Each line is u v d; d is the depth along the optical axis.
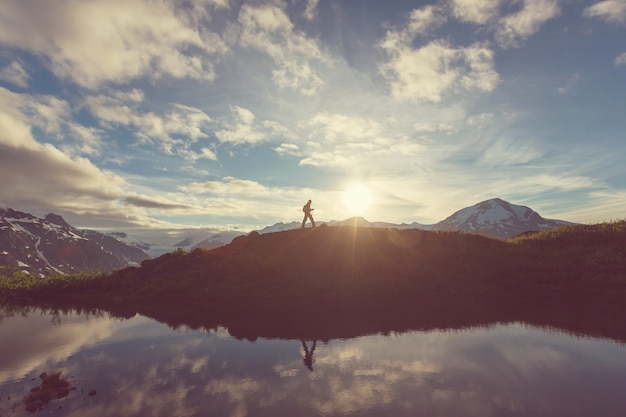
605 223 40.75
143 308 29.17
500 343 17.64
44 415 11.45
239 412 11.44
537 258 34.53
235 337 20.08
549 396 12.11
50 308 31.39
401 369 14.80
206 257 39.62
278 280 33.31
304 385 13.46
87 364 16.30
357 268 34.44
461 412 11.16
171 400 12.41
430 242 39.03
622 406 11.33
